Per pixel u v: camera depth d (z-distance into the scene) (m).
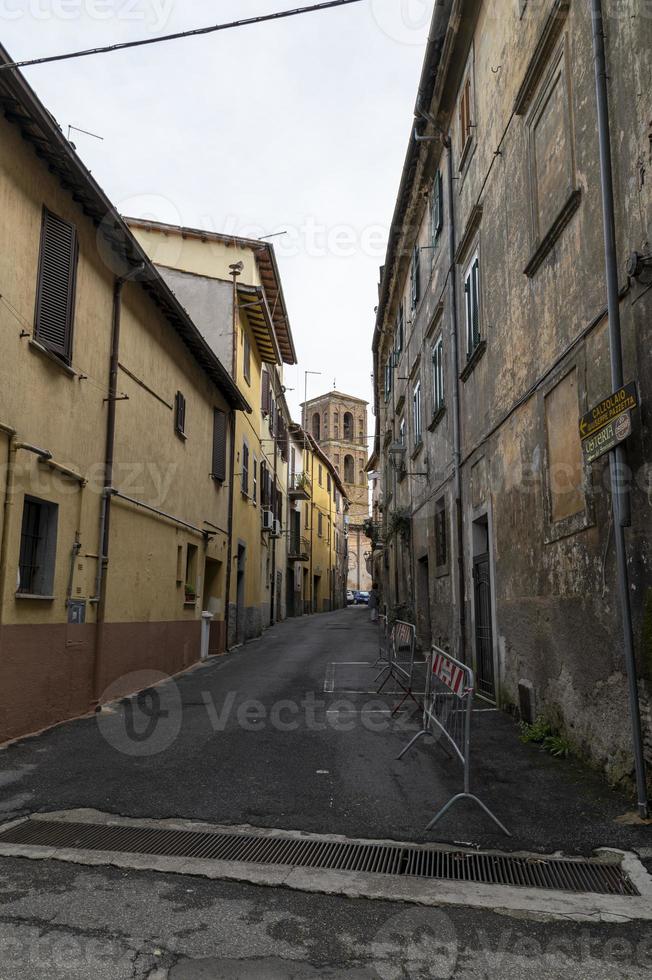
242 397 18.89
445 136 13.01
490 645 10.20
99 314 10.03
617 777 5.82
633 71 5.65
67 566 9.01
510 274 9.15
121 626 10.88
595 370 6.44
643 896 4.02
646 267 5.40
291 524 39.19
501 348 9.56
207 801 5.71
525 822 5.18
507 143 9.26
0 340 7.40
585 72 6.73
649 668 5.25
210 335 19.20
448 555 13.30
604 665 6.15
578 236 6.87
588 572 6.52
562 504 7.24
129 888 4.12
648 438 5.34
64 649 8.91
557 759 6.81
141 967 3.26
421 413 16.84
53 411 8.62
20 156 7.82
